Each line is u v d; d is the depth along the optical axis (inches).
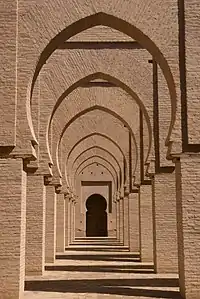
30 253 571.8
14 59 424.8
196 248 409.4
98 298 410.6
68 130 909.2
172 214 576.7
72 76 620.1
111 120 927.0
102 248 995.9
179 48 437.1
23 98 423.2
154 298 411.5
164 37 439.8
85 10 443.5
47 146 583.2
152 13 444.5
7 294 399.2
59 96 612.1
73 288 471.8
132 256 806.5
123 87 645.9
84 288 471.2
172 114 438.0
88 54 628.7
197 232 410.9
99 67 627.5
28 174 573.6
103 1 445.1
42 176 574.2
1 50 424.8
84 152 1166.3
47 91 610.5
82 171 1450.5
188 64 426.9
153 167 584.1
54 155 700.7
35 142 427.8
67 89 618.5
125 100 759.7
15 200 409.1
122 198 1083.3
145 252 712.4
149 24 443.2
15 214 407.8
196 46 428.8
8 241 405.4
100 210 1620.3
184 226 412.5
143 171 685.3
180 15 441.4
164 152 570.3
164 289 462.6
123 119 758.5
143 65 629.3
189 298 403.9
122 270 622.2
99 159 1333.7
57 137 714.8
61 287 478.9
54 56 622.5
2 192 410.0
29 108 431.2
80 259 767.1
